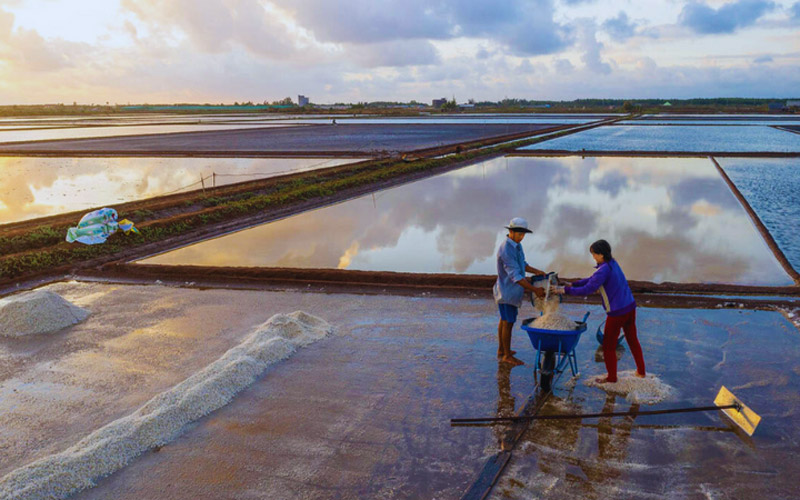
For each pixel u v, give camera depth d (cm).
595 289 498
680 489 376
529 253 1022
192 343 645
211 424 468
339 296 809
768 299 746
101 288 878
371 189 1898
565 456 416
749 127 5722
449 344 630
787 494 368
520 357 595
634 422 461
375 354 606
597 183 1928
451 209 1506
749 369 549
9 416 488
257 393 521
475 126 6300
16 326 678
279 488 384
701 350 596
